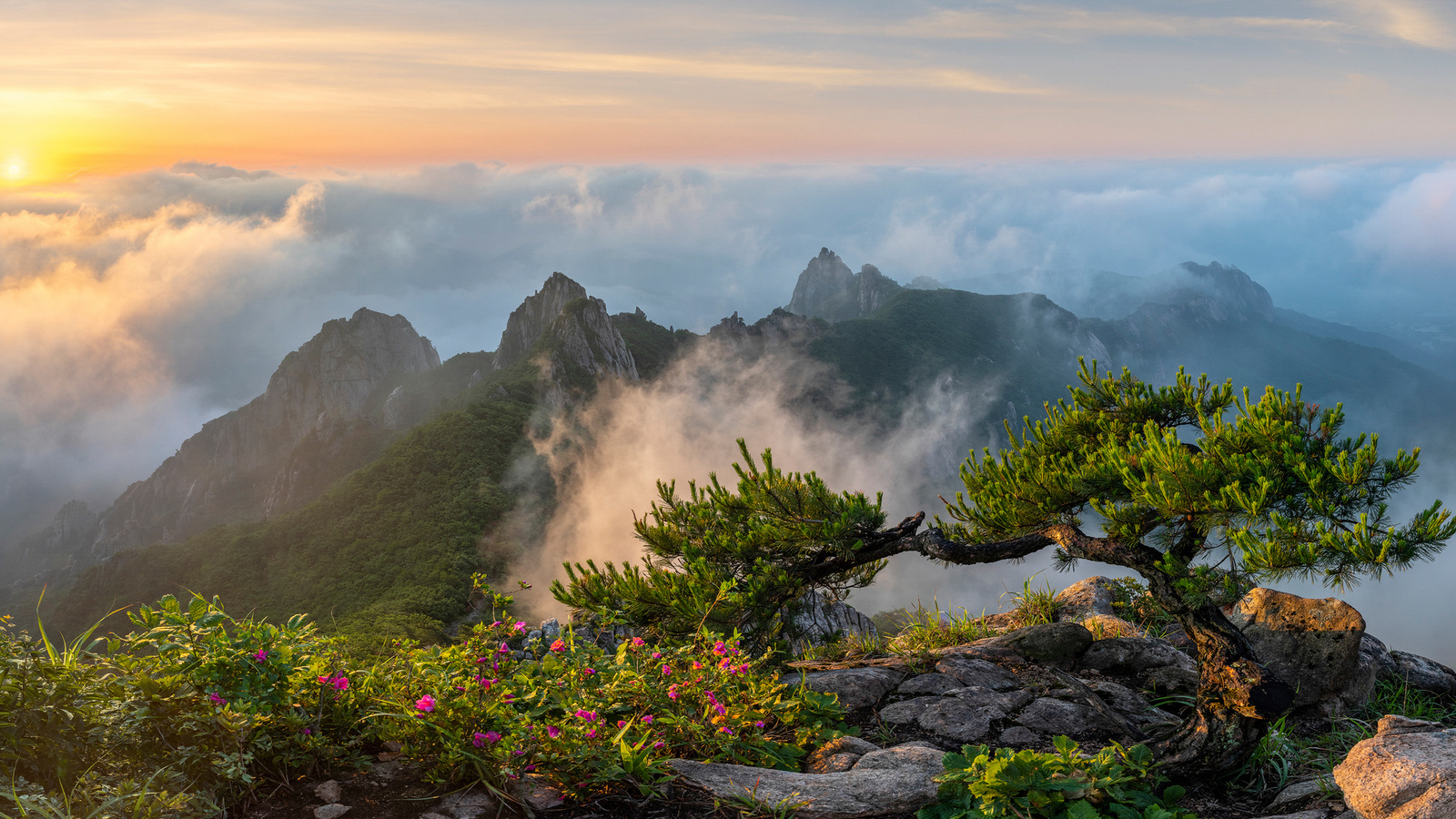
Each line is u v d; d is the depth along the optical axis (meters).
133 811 3.13
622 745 4.11
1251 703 4.66
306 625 4.42
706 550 7.70
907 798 4.33
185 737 3.64
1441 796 3.38
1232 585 4.86
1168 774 4.97
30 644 3.46
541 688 4.64
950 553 6.58
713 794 4.16
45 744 3.25
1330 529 4.38
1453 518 3.94
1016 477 6.08
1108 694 6.40
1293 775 5.03
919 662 6.82
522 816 3.87
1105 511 5.31
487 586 5.29
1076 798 4.20
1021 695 6.26
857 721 5.96
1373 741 3.93
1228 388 6.09
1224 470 4.78
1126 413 6.36
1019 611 9.22
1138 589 9.03
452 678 4.44
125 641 3.80
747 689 5.38
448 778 4.03
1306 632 6.24
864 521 7.26
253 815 3.62
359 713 4.27
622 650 5.21
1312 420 4.96
